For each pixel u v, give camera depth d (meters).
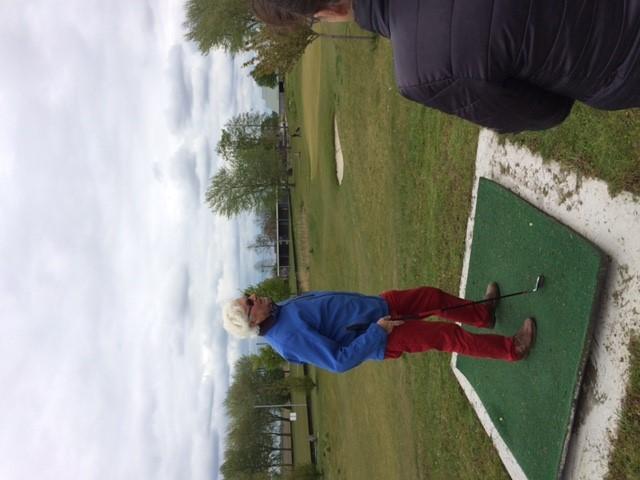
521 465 3.74
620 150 2.96
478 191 4.44
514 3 1.34
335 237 13.79
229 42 10.80
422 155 6.38
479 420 4.64
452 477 5.15
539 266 3.51
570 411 3.14
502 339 3.53
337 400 15.66
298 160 24.77
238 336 3.40
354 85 10.70
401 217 7.28
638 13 1.34
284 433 32.22
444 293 3.79
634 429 2.76
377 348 3.24
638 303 2.75
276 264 29.55
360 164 10.24
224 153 27.62
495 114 1.67
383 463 8.38
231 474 30.39
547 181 3.59
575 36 1.37
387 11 1.58
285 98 31.78
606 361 2.95
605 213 3.02
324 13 1.66
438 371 5.71
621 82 1.48
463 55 1.45
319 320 3.39
